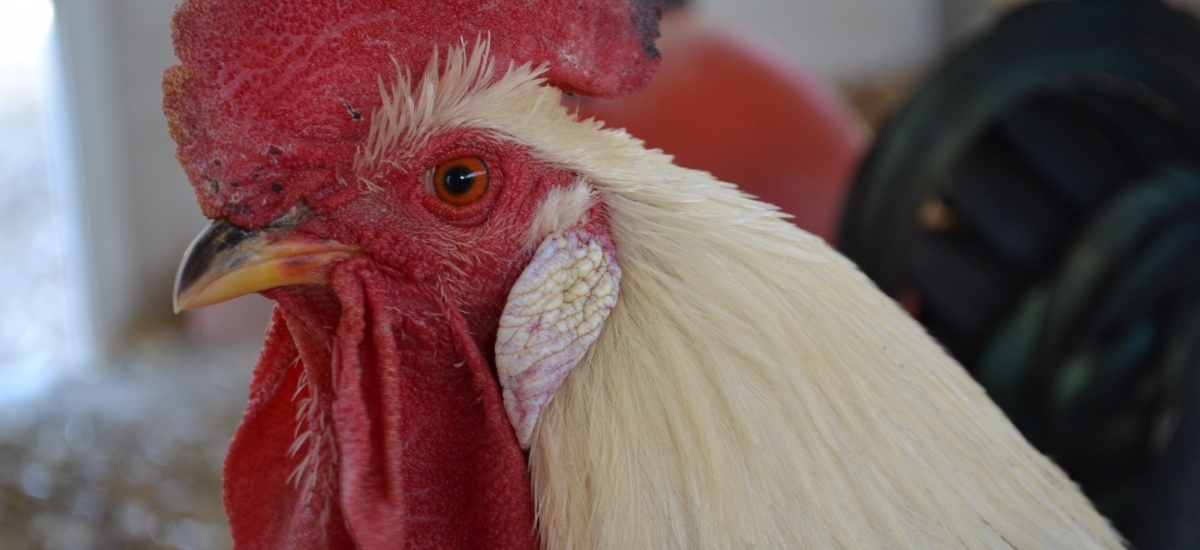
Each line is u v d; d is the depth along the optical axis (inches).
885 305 20.9
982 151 29.2
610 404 20.2
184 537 43.9
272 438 21.5
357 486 19.9
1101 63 27.4
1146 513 27.1
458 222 20.3
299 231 20.3
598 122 21.2
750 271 20.4
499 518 20.6
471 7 20.2
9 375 65.8
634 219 20.5
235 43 19.8
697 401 20.1
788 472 20.1
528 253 20.4
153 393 60.5
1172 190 27.6
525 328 20.3
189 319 72.4
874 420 20.3
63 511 45.9
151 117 72.6
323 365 20.8
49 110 68.9
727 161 34.7
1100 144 29.4
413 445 20.7
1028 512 20.8
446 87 20.2
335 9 19.9
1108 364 27.8
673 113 34.1
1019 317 28.9
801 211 35.7
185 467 50.3
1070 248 28.2
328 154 20.1
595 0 20.7
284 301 20.5
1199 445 26.6
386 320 20.3
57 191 70.2
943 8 88.9
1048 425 28.1
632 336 20.3
